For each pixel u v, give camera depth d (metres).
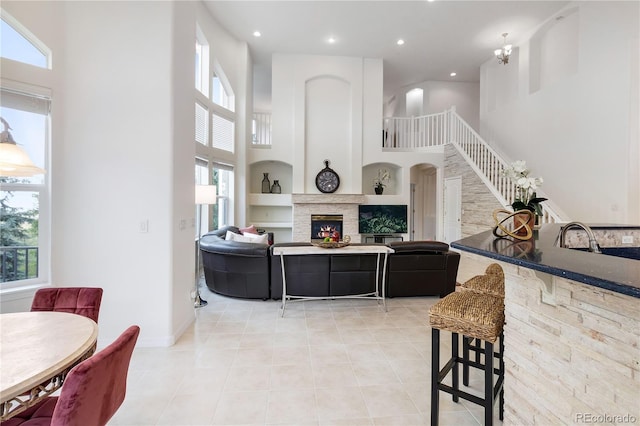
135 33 2.73
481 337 1.52
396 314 3.52
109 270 2.72
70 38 2.66
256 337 2.91
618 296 0.94
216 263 3.98
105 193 2.71
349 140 7.69
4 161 1.52
